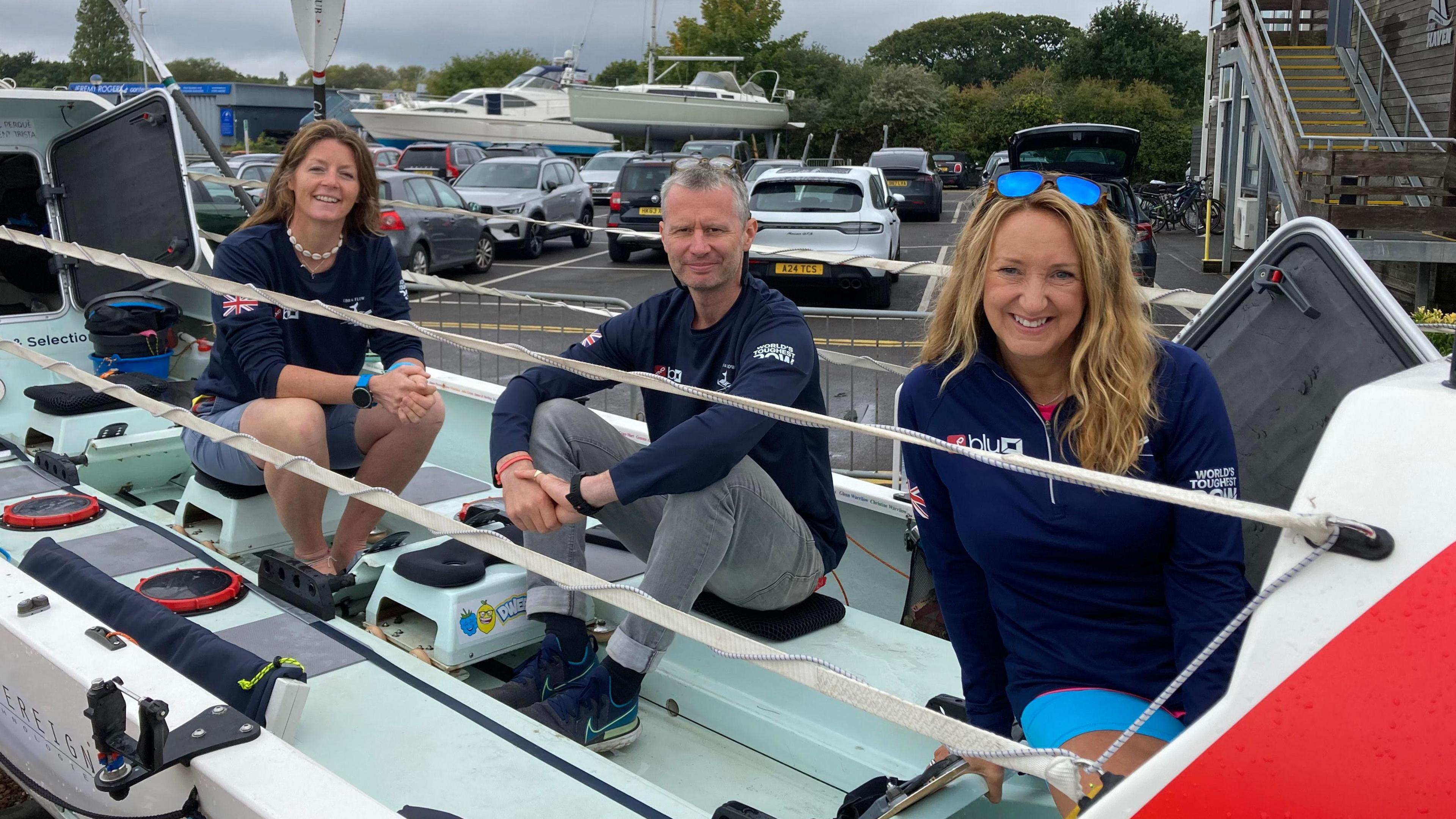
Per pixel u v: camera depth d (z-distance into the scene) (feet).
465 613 8.97
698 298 8.77
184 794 5.88
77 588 8.40
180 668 7.36
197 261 14.87
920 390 6.56
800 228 40.24
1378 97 49.16
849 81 194.70
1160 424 5.94
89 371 14.98
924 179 90.79
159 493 13.69
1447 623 3.72
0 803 9.83
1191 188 81.87
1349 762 3.91
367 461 10.42
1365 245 35.65
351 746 7.06
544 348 29.40
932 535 6.78
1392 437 3.94
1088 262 5.78
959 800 6.82
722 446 7.78
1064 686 6.26
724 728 9.22
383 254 11.11
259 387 10.07
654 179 60.18
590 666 8.81
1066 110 179.42
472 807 6.53
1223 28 60.95
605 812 6.53
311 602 8.66
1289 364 7.50
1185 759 4.23
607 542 10.77
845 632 9.50
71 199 14.79
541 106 127.95
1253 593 6.05
